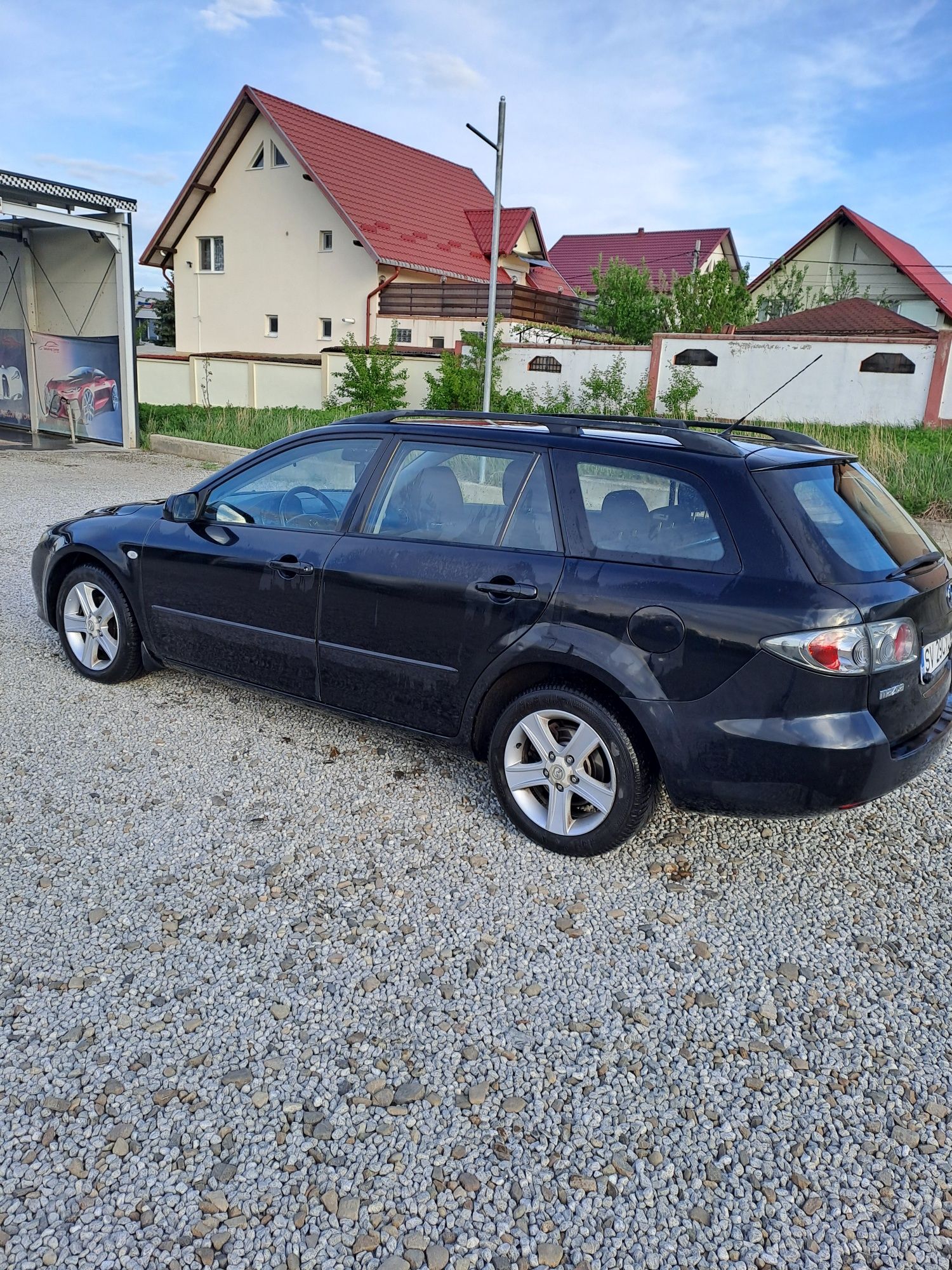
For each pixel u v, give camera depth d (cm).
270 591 434
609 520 349
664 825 399
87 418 1909
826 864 373
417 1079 253
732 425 421
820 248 4162
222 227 3166
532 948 311
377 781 425
